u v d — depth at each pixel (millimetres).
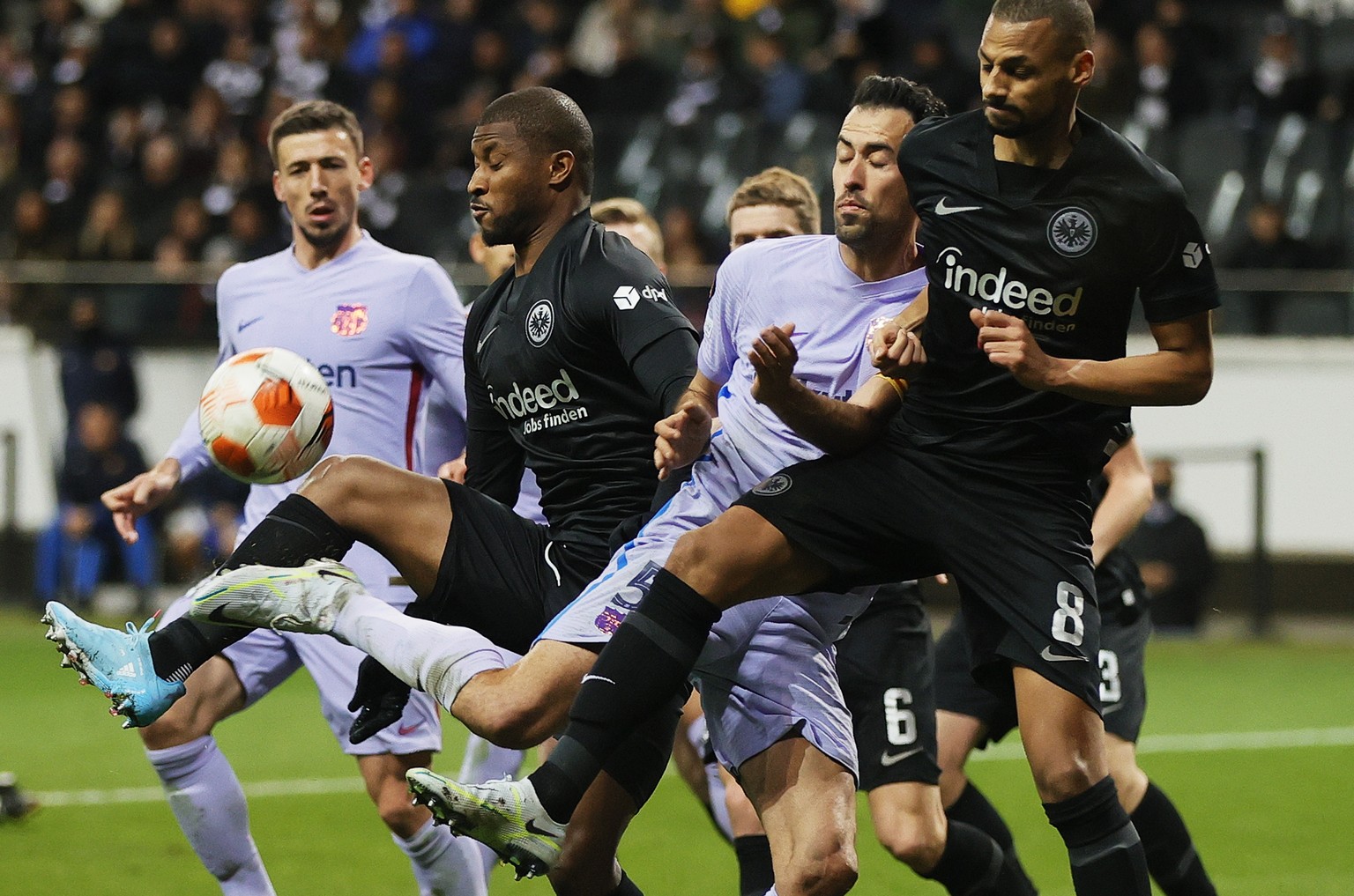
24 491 44219
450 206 46781
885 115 14273
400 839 17078
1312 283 43750
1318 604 43844
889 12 52281
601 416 14695
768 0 56031
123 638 13320
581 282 14539
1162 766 27594
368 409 18125
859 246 14430
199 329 43656
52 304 44125
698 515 14305
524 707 13016
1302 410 43688
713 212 47406
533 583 14547
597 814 14445
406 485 14203
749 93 50844
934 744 16609
